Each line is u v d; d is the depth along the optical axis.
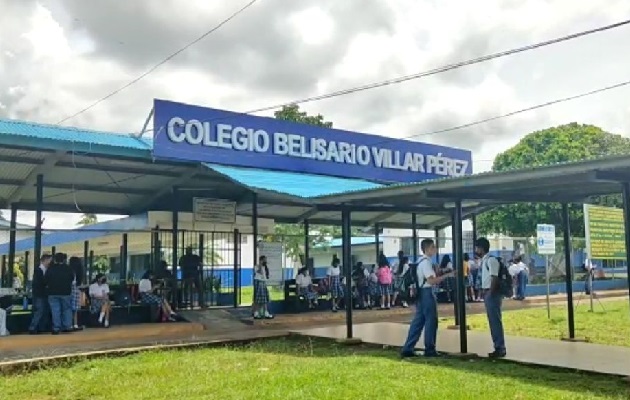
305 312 18.77
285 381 8.17
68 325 13.48
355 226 23.02
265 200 18.45
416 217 22.22
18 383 8.99
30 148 13.45
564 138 39.84
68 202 19.00
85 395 8.00
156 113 15.10
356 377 8.35
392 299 20.52
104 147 14.20
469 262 22.53
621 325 14.65
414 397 7.12
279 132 17.88
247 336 13.31
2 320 13.08
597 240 18.41
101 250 26.70
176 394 7.73
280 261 18.70
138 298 16.53
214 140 16.28
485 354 10.32
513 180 9.04
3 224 24.77
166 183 17.67
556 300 23.95
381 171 20.45
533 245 27.77
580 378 8.38
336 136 19.36
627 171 8.31
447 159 22.70
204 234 19.03
